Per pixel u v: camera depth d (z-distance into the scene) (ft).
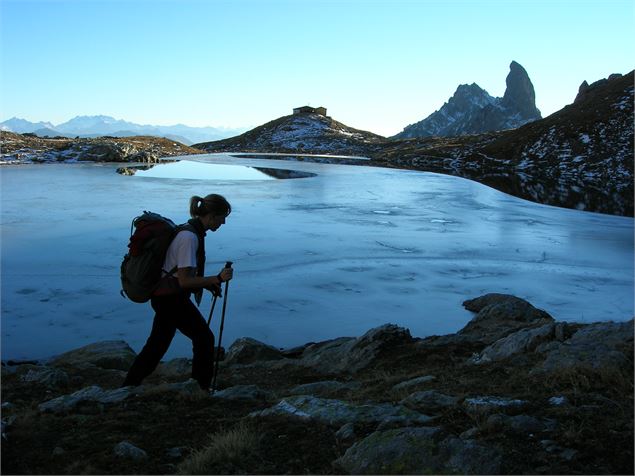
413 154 273.33
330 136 436.35
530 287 41.65
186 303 17.60
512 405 13.83
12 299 35.96
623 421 12.55
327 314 34.86
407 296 38.68
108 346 27.27
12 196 84.23
